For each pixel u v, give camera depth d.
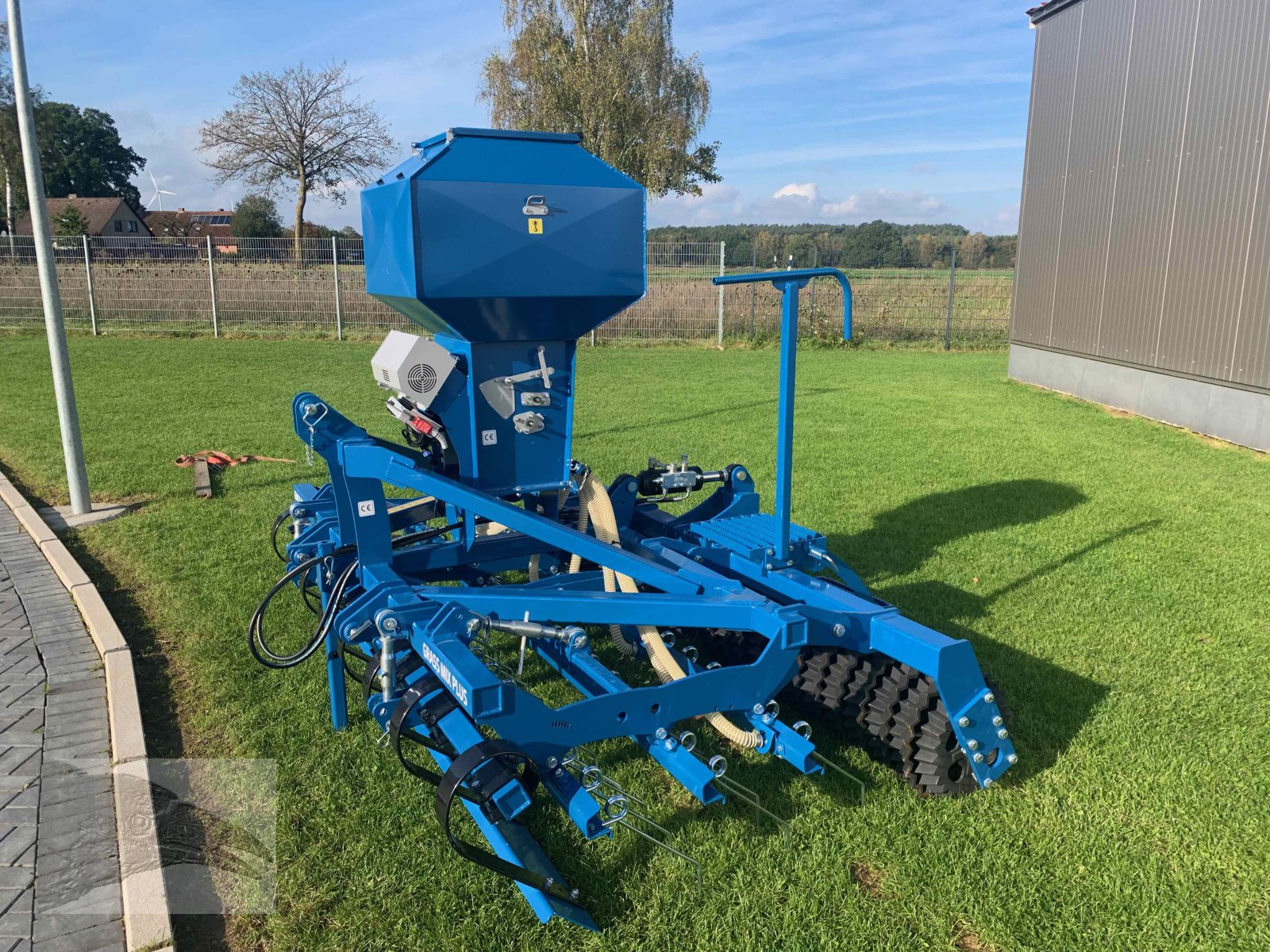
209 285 20.28
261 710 4.08
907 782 3.54
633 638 4.34
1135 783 3.55
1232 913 2.86
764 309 21.08
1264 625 5.06
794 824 3.29
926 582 5.74
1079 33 13.13
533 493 4.10
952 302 20.88
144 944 2.61
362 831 3.23
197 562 5.92
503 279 3.60
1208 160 10.36
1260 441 9.71
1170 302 11.14
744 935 2.74
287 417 10.85
